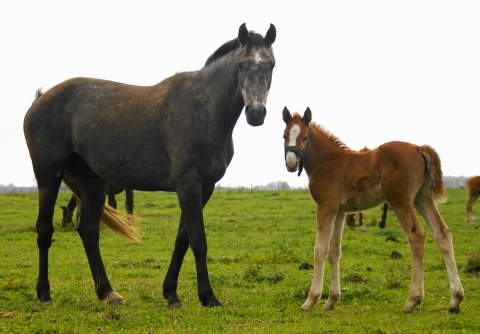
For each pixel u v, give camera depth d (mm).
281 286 7594
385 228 15836
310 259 10125
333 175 6219
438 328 5016
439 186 5797
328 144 6504
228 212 21125
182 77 6516
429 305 6086
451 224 16625
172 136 6199
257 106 5750
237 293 7055
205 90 6250
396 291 7039
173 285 6402
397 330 4965
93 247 6988
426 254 10586
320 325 5258
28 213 21516
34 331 5125
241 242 12750
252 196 30141
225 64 6207
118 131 6508
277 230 15211
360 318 5543
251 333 4941
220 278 7957
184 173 6062
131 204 16625
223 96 6172
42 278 6750
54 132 6895
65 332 5117
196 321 5445
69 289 7492
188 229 6070
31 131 7008
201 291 6098
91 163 6793
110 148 6547
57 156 6898
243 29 6059
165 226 16281
